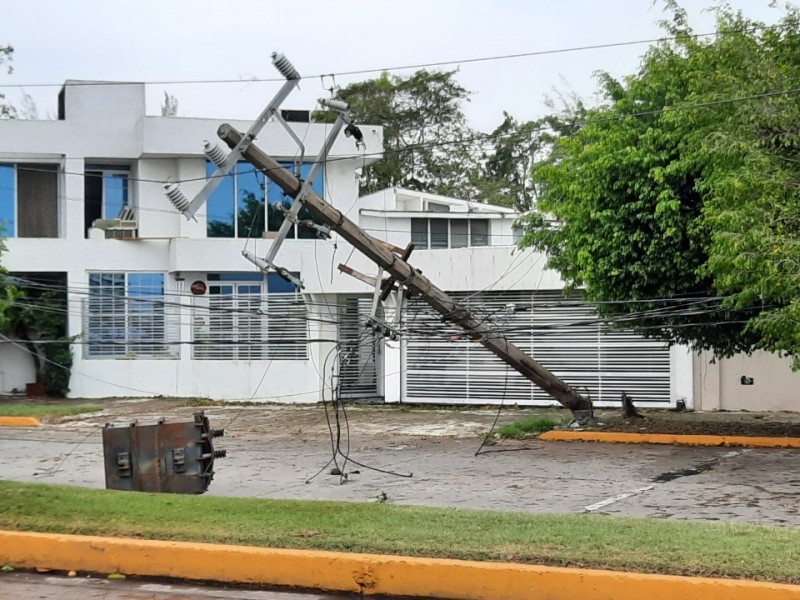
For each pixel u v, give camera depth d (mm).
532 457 17172
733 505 11781
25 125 30250
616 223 18641
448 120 47750
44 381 29688
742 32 16312
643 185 18188
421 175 47625
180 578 7758
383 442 19719
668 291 18625
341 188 31031
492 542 7809
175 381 29516
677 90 18422
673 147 18047
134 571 7879
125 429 11477
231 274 30969
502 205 46250
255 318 29047
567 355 25609
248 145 15812
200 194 15406
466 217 35406
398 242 34906
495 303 25578
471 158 48375
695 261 18109
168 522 8719
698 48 17641
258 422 23500
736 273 15055
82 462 16812
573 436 19625
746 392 24297
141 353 29984
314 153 30891
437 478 14711
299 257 30359
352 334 27969
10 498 9852
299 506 9602
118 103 30938
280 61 15414
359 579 7324
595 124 19750
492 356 26625
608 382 25250
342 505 9703
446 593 7113
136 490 11367
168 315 30031
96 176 31328
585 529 8320
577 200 19516
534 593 6922
